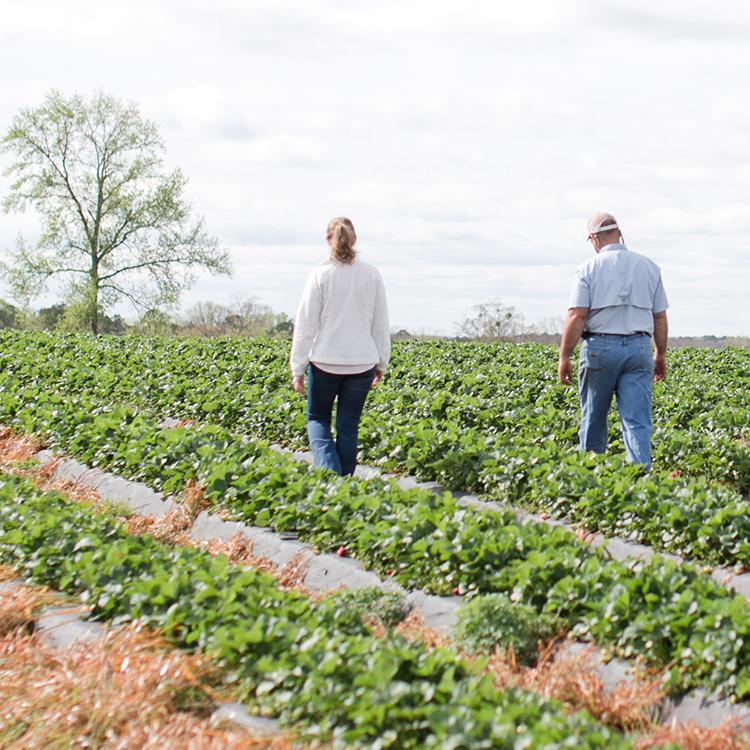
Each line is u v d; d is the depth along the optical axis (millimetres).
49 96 53438
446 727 4016
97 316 54406
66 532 6719
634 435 9281
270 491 8141
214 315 51031
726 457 10250
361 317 9078
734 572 6957
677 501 7738
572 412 12867
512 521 7059
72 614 5828
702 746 4418
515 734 3990
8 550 6789
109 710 4598
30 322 56688
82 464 10281
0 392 13961
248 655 4902
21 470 10172
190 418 13984
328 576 6965
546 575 6020
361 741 4188
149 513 8828
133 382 15930
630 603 5566
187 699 4723
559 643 5527
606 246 9391
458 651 5430
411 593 6461
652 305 9391
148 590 5629
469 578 6375
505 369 18703
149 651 5160
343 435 9273
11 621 5840
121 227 54594
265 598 5477
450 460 9461
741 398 15047
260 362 19562
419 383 16547
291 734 4332
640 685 5012
